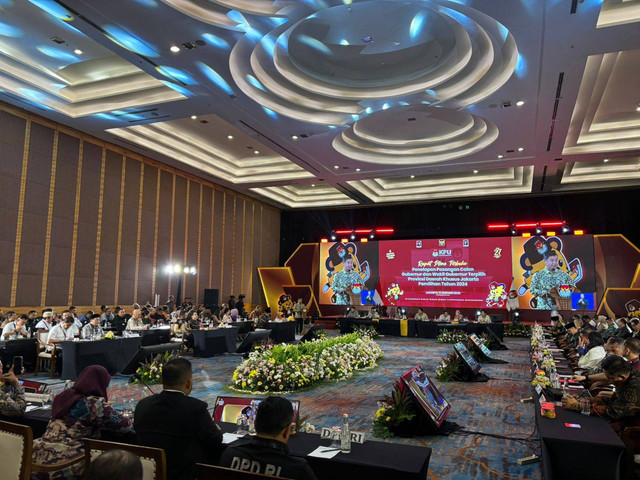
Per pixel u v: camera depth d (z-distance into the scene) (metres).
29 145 13.25
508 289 22.34
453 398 8.27
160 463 2.44
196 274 20.09
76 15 8.05
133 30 8.50
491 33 8.91
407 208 25.08
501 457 5.16
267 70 10.78
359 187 21.83
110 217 15.87
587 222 21.97
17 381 4.16
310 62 10.81
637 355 5.32
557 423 3.93
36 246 13.38
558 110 11.99
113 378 9.89
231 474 2.27
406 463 3.06
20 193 12.99
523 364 12.37
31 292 13.17
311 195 26.12
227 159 19.39
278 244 27.25
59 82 12.12
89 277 15.00
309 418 6.77
